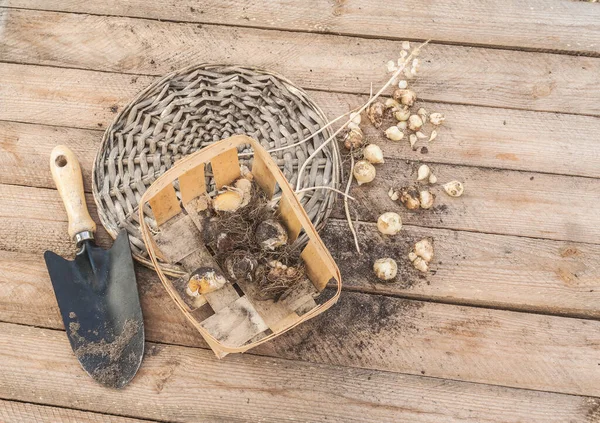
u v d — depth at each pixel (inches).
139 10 40.8
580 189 37.9
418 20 40.8
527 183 37.9
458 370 35.1
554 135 38.8
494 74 39.8
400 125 38.5
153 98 37.9
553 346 35.5
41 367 34.8
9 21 40.5
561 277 36.5
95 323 34.6
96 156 36.8
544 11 41.0
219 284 33.5
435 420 34.5
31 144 38.2
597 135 38.8
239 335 33.4
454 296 36.2
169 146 37.3
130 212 36.0
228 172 34.6
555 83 39.7
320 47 40.3
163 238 34.8
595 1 40.9
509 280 36.4
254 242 33.7
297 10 40.9
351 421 34.5
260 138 37.6
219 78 38.5
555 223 37.3
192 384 34.7
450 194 37.3
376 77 39.8
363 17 40.8
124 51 40.0
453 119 39.0
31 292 35.8
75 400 34.4
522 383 35.0
